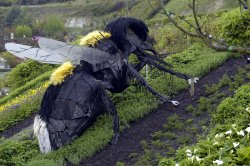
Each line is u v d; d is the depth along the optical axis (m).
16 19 59.50
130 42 13.43
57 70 12.88
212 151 9.48
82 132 12.76
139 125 12.66
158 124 12.38
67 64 12.95
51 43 11.79
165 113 12.89
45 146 12.48
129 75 13.32
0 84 29.97
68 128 12.47
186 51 16.94
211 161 9.12
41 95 19.02
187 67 15.56
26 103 18.72
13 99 22.14
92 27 42.97
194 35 5.63
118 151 11.66
